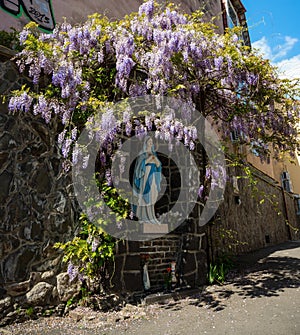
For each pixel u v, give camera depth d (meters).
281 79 5.70
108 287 4.17
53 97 4.26
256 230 10.40
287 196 16.12
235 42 5.21
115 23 4.69
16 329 3.35
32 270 3.77
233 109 6.09
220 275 5.32
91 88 4.71
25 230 3.81
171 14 4.85
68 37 4.67
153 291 4.57
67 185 4.29
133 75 4.89
